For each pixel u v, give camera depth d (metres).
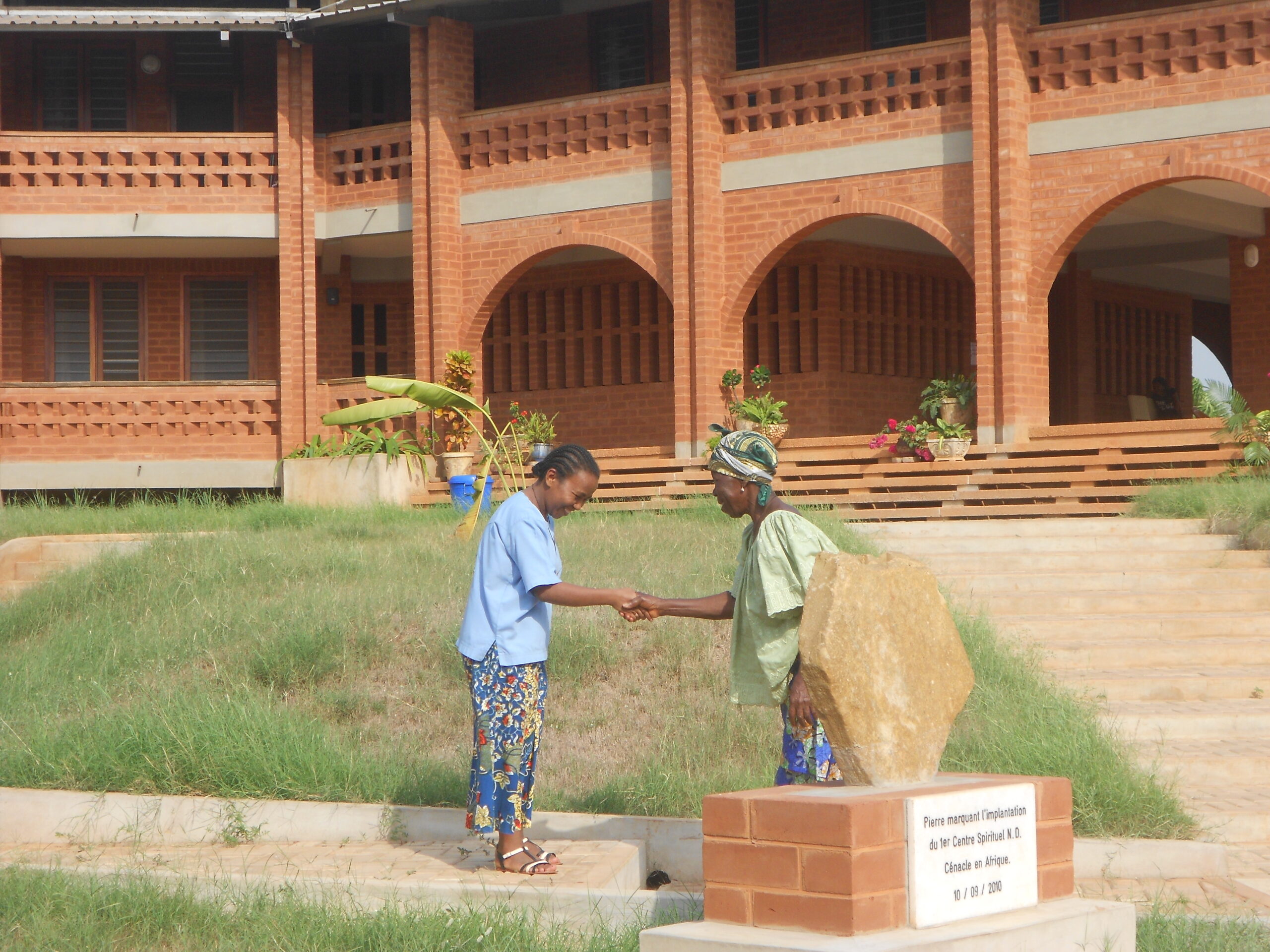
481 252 20.05
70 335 22.88
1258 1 15.17
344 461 19.05
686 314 18.38
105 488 20.83
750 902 4.26
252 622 10.11
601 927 5.37
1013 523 13.70
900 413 21.30
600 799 7.19
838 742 4.53
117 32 20.30
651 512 16.36
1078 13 19.27
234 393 20.89
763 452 5.43
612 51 22.17
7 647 10.66
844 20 20.75
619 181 19.06
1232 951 4.89
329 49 23.33
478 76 23.03
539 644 6.18
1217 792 7.45
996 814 4.39
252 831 7.02
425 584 11.00
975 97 16.58
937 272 21.83
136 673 9.43
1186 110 15.63
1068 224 16.30
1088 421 22.70
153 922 5.38
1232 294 19.75
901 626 4.64
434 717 8.69
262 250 22.06
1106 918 4.47
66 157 20.88
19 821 7.13
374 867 6.26
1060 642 10.34
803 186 17.86
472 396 19.69
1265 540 12.38
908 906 4.16
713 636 9.46
